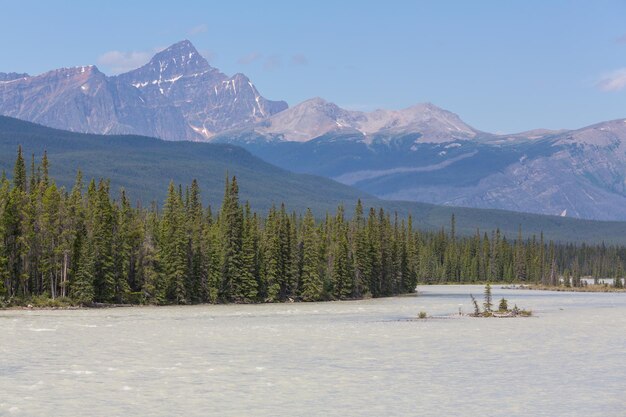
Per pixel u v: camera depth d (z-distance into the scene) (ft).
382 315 422.00
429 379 198.18
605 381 194.90
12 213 461.78
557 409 163.22
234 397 174.91
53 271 476.54
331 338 290.56
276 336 296.51
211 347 260.62
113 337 289.12
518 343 275.18
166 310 455.22
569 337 296.10
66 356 236.43
